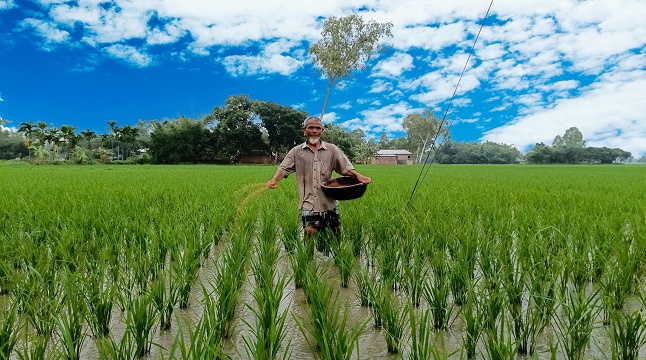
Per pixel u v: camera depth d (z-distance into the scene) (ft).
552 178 64.13
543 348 8.37
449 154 427.33
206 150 244.22
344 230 16.80
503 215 19.65
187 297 10.78
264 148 249.55
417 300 10.72
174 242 13.33
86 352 8.35
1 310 10.19
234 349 8.52
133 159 242.99
